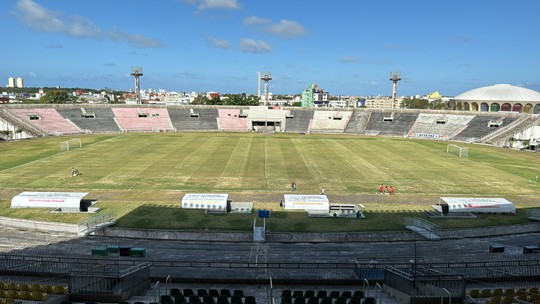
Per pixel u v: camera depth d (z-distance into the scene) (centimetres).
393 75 15938
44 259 3225
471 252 3656
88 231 4006
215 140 11050
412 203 5238
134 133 12569
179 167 7238
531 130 10894
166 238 3944
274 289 2750
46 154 8388
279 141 11088
